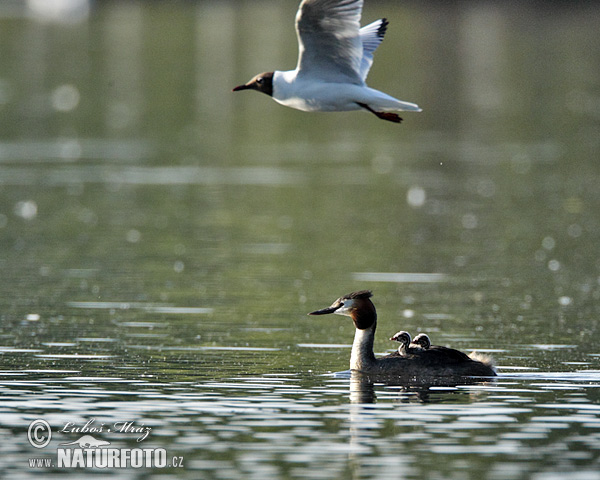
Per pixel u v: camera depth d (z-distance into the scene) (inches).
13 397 470.0
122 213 1087.0
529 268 823.1
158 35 3105.3
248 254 883.4
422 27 3122.5
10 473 381.1
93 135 1729.8
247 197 1186.6
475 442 406.0
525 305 695.1
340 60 469.4
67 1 3715.6
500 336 607.2
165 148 1603.1
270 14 3582.7
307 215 1076.5
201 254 880.3
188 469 379.6
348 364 538.3
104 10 3757.4
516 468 377.7
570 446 400.8
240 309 681.6
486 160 1461.6
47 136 1711.4
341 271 812.0
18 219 1047.0
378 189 1239.5
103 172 1366.9
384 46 2807.6
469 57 2632.9
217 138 1722.4
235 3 3912.4
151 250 898.1
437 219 1048.8
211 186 1266.0
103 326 628.1
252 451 396.8
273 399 467.2
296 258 865.5
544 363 540.4
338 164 1445.6
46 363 536.1
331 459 387.9
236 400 465.7
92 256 869.8
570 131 1729.8
